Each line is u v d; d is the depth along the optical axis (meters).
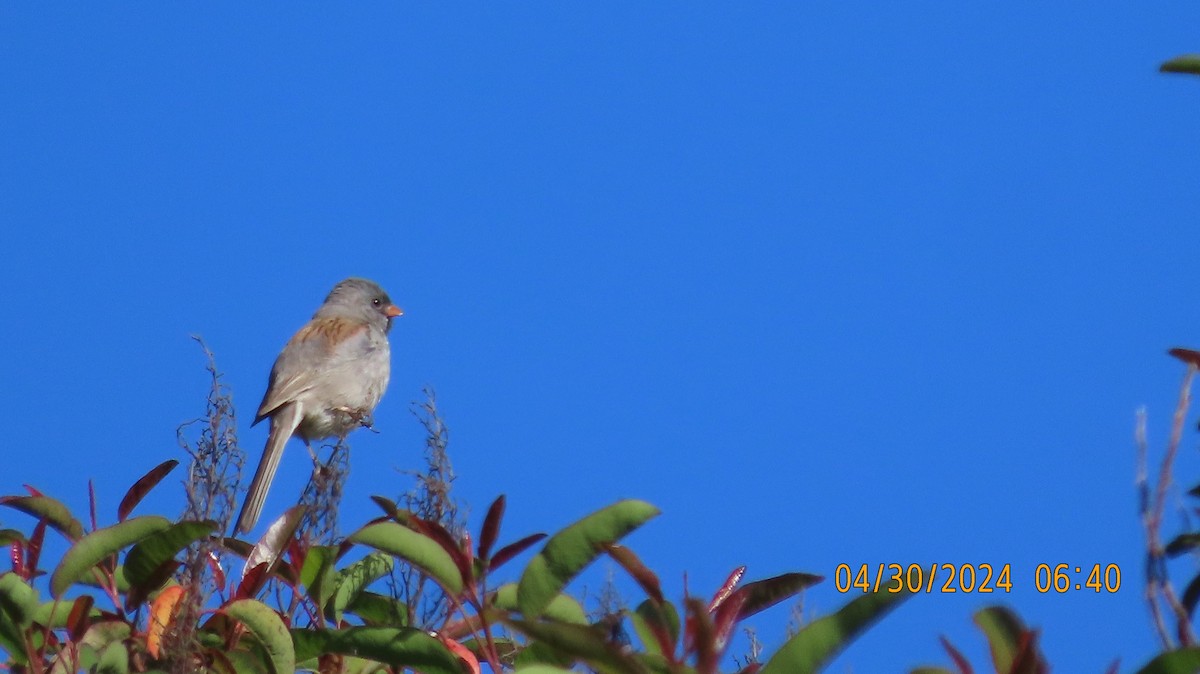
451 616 6.21
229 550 6.65
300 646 5.88
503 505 5.63
